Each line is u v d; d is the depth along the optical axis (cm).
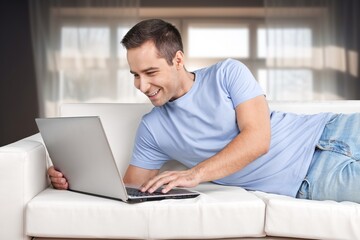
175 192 191
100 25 627
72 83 625
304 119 222
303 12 635
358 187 194
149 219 177
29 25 630
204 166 189
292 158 211
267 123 199
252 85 205
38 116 627
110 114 246
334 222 175
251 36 649
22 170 186
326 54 638
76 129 181
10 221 185
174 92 200
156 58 189
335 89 641
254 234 179
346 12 638
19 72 630
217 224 178
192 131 210
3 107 627
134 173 222
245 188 219
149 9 644
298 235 177
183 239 179
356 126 212
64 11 627
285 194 210
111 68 627
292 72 636
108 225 178
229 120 205
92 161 183
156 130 217
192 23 647
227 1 646
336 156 205
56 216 180
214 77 208
